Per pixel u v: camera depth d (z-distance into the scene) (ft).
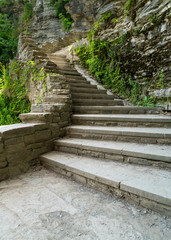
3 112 18.74
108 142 8.93
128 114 12.17
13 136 8.07
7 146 7.86
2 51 38.06
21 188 6.84
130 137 8.64
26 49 18.76
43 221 4.84
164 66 14.38
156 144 7.91
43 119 9.65
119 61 18.65
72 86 16.99
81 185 6.93
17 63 19.86
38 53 16.89
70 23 32.60
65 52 28.19
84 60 24.23
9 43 38.50
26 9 43.29
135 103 16.33
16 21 44.65
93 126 11.01
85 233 4.33
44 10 40.47
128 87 18.07
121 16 18.95
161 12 13.98
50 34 40.09
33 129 8.98
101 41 21.02
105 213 5.07
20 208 5.48
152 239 4.01
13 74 21.31
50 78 12.87
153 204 4.94
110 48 19.84
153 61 15.35
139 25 16.20
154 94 15.12
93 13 26.32
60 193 6.35
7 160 7.86
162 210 4.77
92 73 22.13
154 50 15.06
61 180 7.48
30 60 17.06
